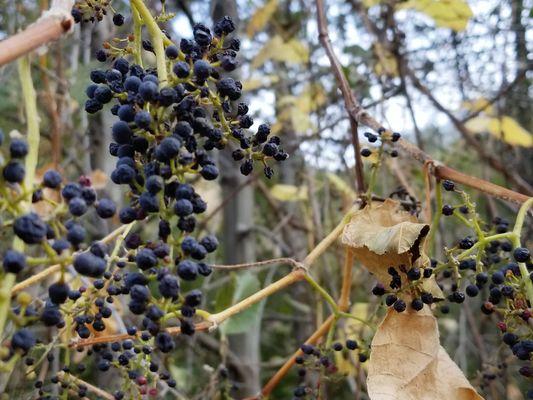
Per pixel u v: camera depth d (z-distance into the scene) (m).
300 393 0.38
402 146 0.39
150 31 0.28
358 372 0.48
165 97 0.23
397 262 0.33
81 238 0.20
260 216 0.94
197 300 0.22
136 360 0.32
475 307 0.74
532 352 0.28
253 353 0.66
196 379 0.68
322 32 0.47
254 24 0.72
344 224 0.38
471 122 0.71
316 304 0.70
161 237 0.23
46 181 0.20
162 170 0.23
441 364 0.32
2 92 0.65
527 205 0.33
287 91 0.87
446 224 0.71
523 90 0.78
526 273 0.29
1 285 0.19
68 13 0.23
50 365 0.50
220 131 0.26
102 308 0.30
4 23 0.63
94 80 0.27
